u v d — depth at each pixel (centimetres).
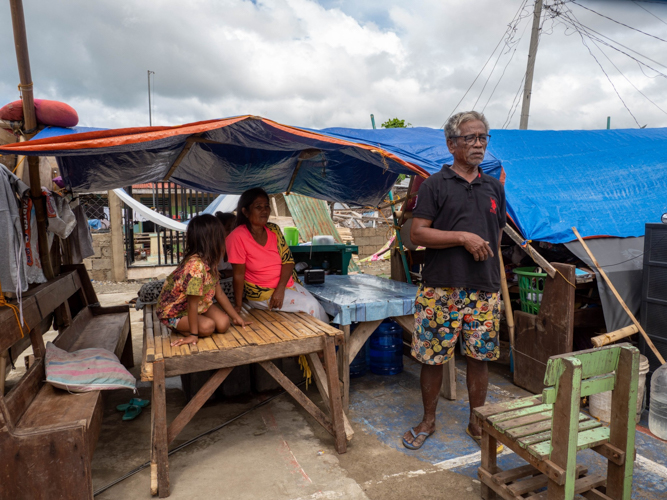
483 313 298
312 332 316
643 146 584
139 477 288
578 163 534
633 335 422
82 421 237
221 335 314
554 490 213
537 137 599
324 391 333
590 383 214
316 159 502
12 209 288
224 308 336
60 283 391
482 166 371
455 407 385
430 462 299
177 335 318
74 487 233
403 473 287
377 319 371
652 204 487
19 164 385
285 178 560
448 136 294
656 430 248
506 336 515
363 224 1819
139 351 575
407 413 376
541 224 427
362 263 1369
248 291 391
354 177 539
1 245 278
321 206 1101
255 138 352
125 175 450
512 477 245
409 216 505
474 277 289
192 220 313
